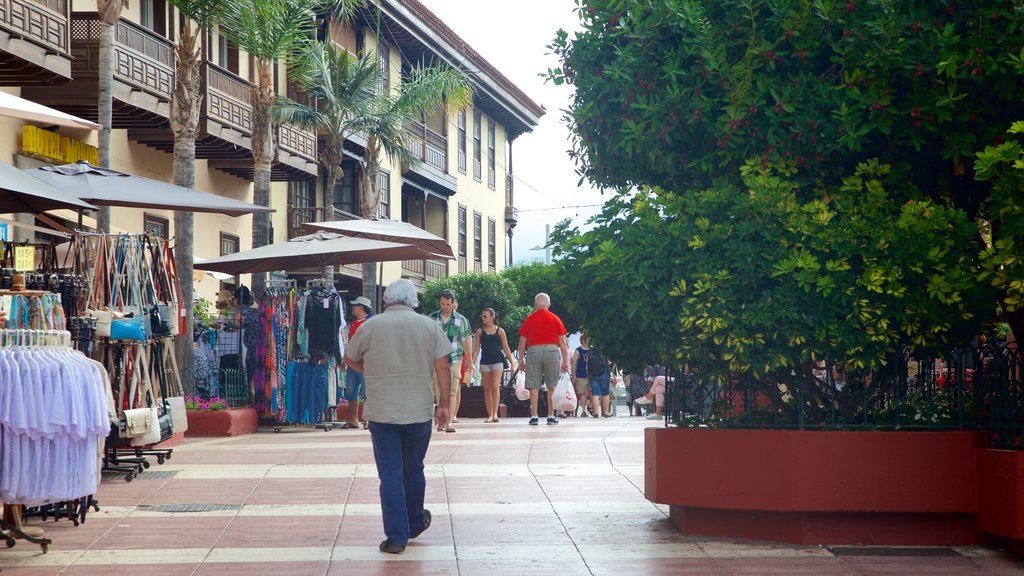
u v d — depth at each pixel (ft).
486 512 28.55
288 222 108.17
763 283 24.29
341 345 58.59
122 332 35.01
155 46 72.90
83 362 23.63
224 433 53.36
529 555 23.26
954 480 24.16
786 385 26.05
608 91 26.16
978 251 24.52
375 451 24.49
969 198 27.68
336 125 92.48
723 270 23.76
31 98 66.49
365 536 25.38
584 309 25.48
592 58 26.53
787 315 23.52
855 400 25.96
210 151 84.89
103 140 55.72
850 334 23.66
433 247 65.67
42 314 25.13
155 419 34.71
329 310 58.08
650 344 25.62
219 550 23.75
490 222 166.81
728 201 24.63
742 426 25.40
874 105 24.38
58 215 60.54
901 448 24.23
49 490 22.56
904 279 23.88
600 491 32.04
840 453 24.26
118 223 74.49
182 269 61.05
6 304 25.71
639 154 26.63
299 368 57.82
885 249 23.72
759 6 25.38
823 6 24.52
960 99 24.04
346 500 30.60
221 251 92.27
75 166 40.22
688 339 24.62
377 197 98.07
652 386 79.87
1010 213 22.98
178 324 39.81
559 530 26.07
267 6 68.44
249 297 64.34
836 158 25.95
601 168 27.76
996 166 23.24
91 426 23.32
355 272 116.67
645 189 25.05
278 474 36.11
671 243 24.41
